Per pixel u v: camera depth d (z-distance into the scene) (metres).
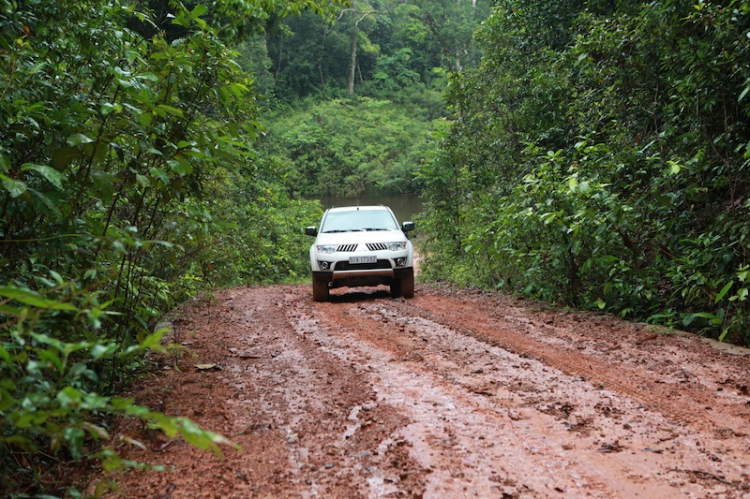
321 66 83.88
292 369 5.29
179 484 2.96
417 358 5.55
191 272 8.39
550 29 13.48
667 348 5.74
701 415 3.88
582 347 5.88
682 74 8.25
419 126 74.19
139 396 4.37
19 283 2.89
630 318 7.56
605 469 3.11
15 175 3.19
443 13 64.75
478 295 10.24
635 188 8.25
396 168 62.16
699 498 2.78
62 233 3.27
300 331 7.25
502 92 13.88
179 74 4.11
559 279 8.66
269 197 18.45
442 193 16.34
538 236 8.40
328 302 10.32
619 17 9.22
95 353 1.92
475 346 6.03
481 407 4.11
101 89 4.13
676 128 8.16
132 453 3.33
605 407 4.07
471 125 15.02
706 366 5.07
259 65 54.84
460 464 3.18
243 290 12.73
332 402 4.29
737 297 5.88
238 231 14.37
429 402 4.24
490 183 14.87
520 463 3.19
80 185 3.35
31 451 2.70
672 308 7.34
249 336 6.96
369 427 3.76
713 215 7.44
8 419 1.81
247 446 3.46
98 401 1.76
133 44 5.16
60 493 2.84
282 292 12.33
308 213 26.44
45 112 3.43
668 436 3.54
